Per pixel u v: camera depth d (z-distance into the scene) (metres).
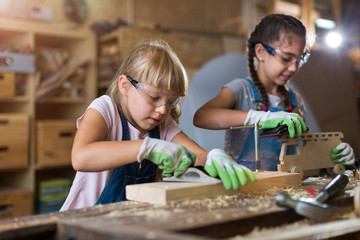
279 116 1.34
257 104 1.64
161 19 3.88
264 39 1.62
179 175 1.10
